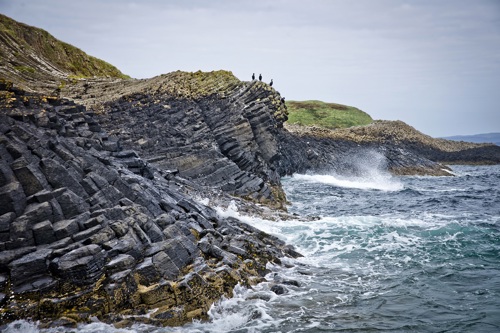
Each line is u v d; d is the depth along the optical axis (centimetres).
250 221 2920
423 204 4153
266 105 5409
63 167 1953
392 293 1861
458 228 2939
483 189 5703
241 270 1903
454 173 8800
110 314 1453
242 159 4616
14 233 1603
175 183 3153
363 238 2694
